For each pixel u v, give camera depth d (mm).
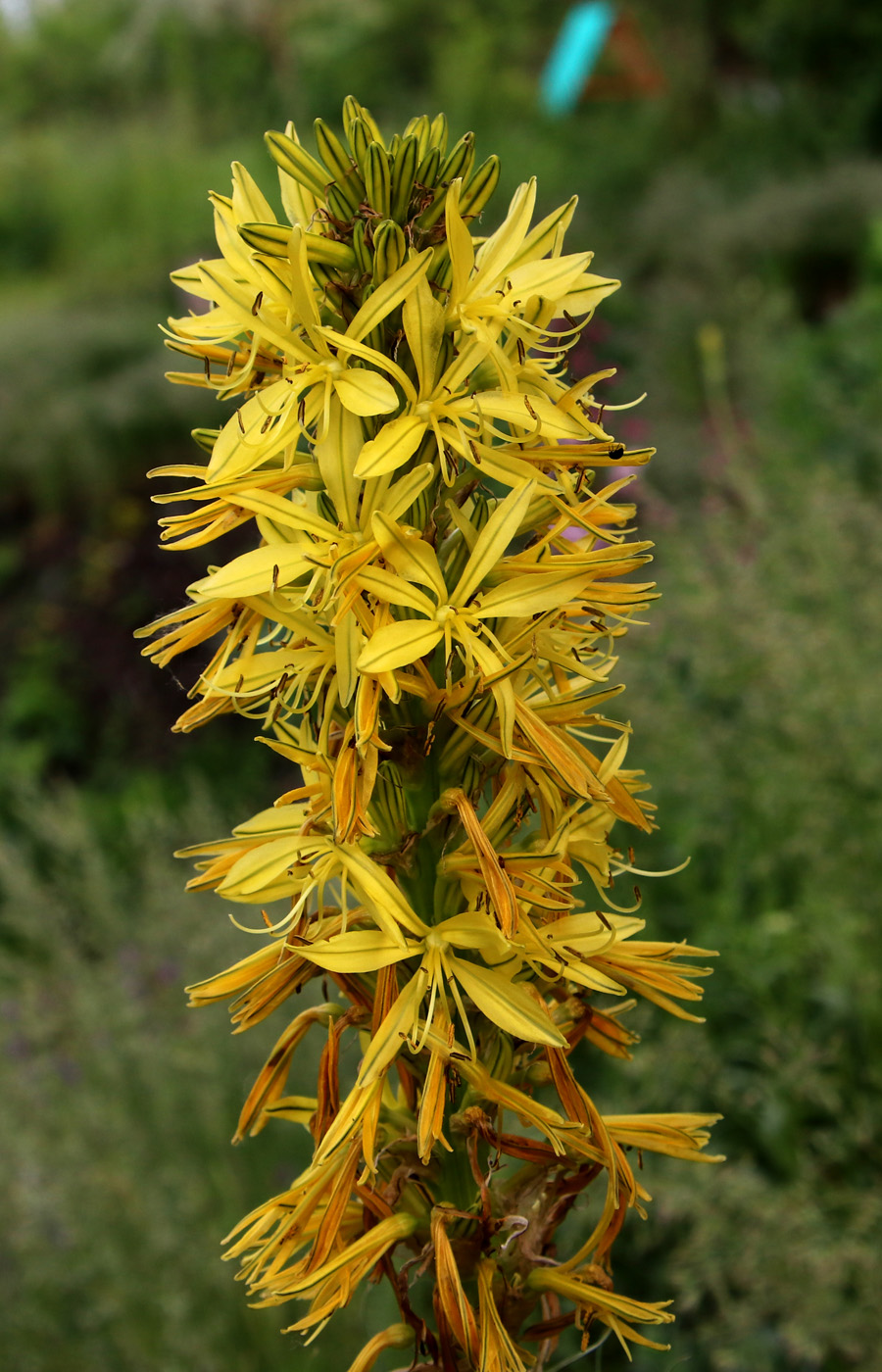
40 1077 4414
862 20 14648
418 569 1446
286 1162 4059
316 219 1538
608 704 4648
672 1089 3375
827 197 11750
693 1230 3203
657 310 10688
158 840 5387
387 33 18672
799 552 4801
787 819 3980
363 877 1505
